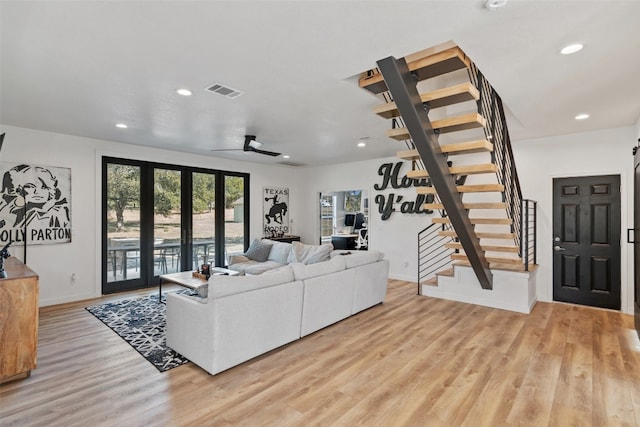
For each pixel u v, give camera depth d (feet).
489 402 7.68
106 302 15.92
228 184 23.09
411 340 11.35
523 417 7.12
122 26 6.69
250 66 8.51
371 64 8.39
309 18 6.38
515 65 8.38
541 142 16.42
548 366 9.43
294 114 12.60
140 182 18.70
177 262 20.34
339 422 6.98
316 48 7.57
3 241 14.35
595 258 15.23
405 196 21.47
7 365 8.40
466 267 16.17
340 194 32.96
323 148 19.16
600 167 14.93
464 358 9.96
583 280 15.53
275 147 18.95
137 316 13.79
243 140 16.92
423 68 8.63
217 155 21.40
